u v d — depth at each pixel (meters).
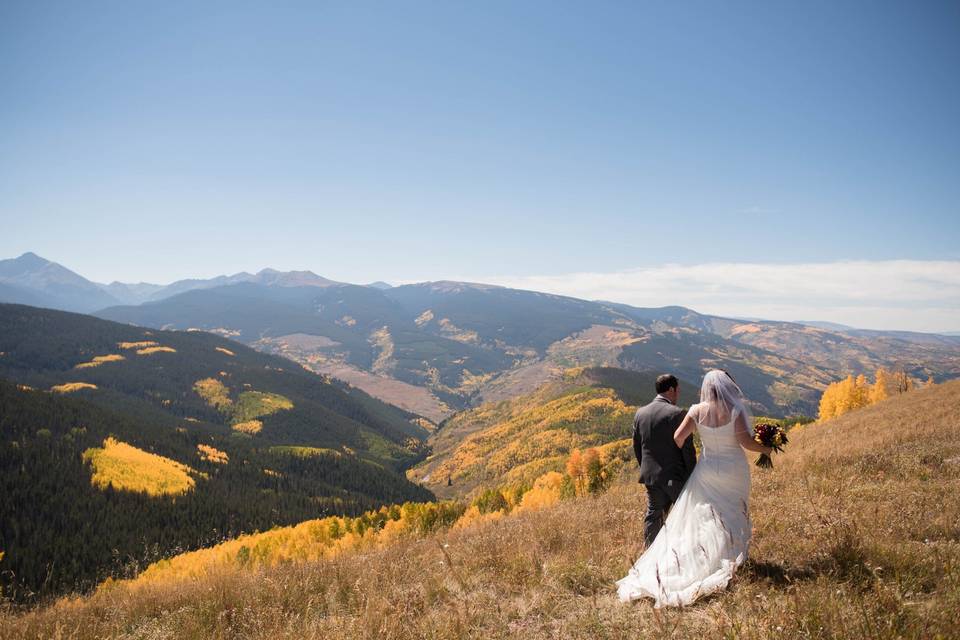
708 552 4.71
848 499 7.30
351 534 52.03
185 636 5.56
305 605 6.04
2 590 7.43
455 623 4.61
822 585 4.25
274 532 61.28
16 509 118.88
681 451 5.44
